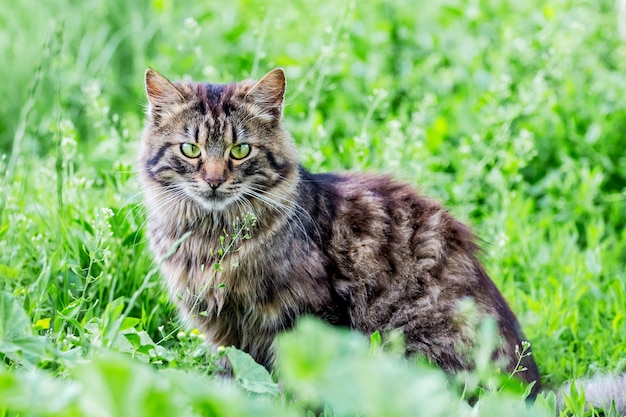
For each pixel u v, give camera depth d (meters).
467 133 6.98
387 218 4.61
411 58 8.06
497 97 6.72
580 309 5.56
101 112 6.58
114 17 8.75
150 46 8.59
